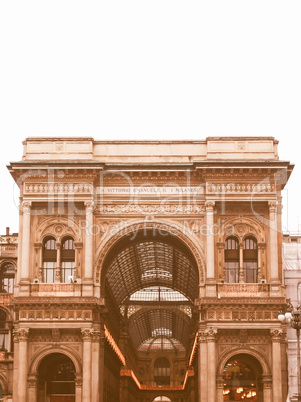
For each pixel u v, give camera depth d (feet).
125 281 360.07
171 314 490.90
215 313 236.43
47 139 251.19
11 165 245.65
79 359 237.66
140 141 253.24
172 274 359.87
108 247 246.27
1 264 277.23
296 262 255.09
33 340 239.09
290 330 247.09
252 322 235.40
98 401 236.43
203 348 237.25
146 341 589.73
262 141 250.37
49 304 237.04
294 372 244.63
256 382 244.42
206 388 234.79
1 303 269.44
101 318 247.91
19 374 234.38
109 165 246.47
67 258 247.09
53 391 247.70
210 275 239.71
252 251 246.88
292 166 247.50
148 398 570.87
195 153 252.62
